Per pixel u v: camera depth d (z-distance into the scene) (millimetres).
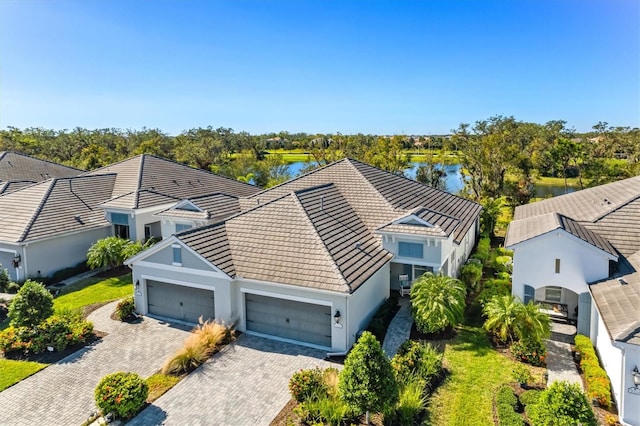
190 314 22078
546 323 17922
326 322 19359
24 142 82750
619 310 15914
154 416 14648
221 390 16141
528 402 14727
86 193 37781
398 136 89000
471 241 33469
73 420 14617
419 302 20000
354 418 14102
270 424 14172
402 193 31141
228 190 48062
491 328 19625
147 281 22953
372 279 21562
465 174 77375
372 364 13078
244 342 19953
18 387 16547
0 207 33406
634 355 13523
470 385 16141
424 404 14984
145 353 19062
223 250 22000
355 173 31531
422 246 23000
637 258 20031
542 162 78188
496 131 83500
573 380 16312
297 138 144125
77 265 31875
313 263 20125
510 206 52781
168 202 37625
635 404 13570
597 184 60562
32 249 29141
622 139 83812
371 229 25688
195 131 122188
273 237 22531
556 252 20266
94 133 105625
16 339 19281
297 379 15289
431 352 17250
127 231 35219
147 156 46281
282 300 20172
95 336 20703
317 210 24969
